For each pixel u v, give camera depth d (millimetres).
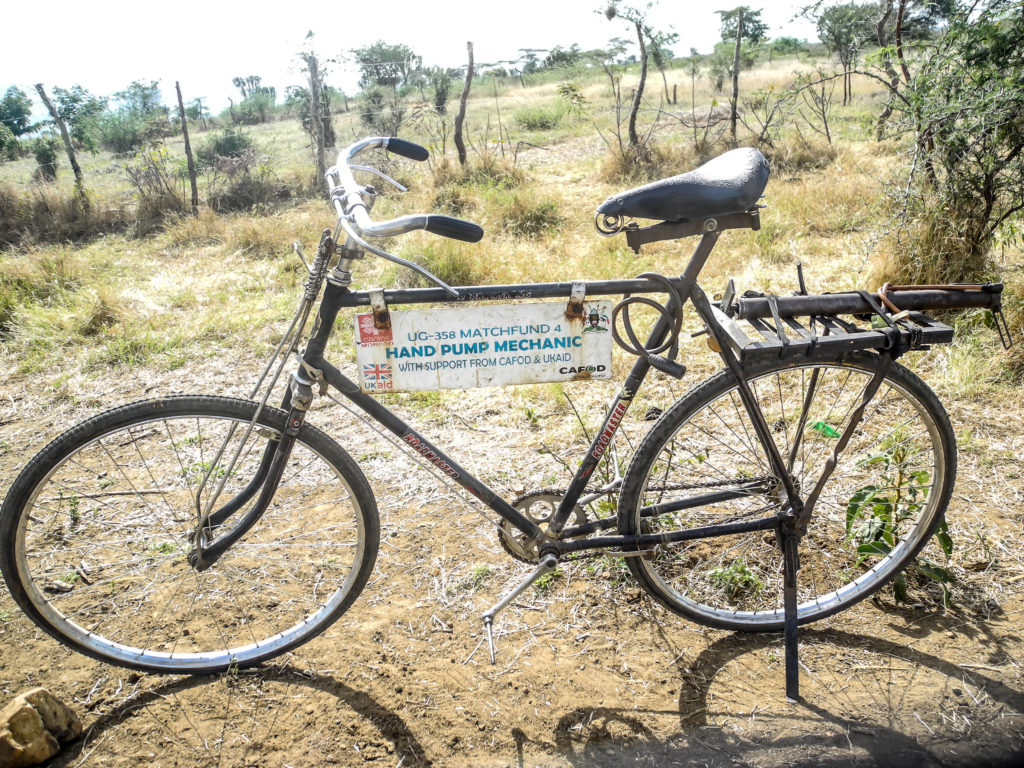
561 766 1986
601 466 2869
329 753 2049
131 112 21016
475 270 5770
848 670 2244
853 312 2107
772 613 2398
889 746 1992
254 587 2662
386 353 2002
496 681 2256
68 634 2219
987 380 3660
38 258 6855
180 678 2314
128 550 2848
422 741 2074
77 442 2027
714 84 20266
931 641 2322
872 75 5230
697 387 2125
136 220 9359
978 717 2061
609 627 2447
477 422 3699
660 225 1934
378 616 2521
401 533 2914
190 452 3523
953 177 4531
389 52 20422
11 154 18141
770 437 2184
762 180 1873
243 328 5094
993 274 4418
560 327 2010
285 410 2133
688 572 2604
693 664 2297
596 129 13844
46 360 4734
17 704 2004
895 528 2473
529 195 8078
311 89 10672
